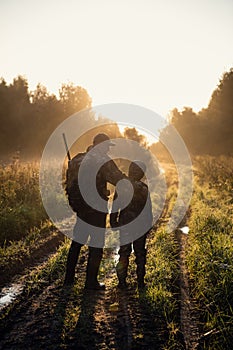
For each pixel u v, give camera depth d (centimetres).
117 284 633
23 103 5488
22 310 528
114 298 579
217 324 478
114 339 453
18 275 678
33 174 1507
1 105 5319
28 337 454
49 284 631
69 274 627
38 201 1239
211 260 657
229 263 634
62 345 436
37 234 943
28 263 744
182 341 451
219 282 571
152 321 496
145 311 527
